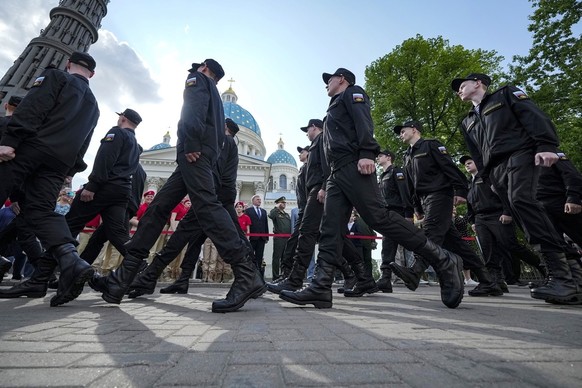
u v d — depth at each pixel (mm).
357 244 8250
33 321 1953
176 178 3127
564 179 3924
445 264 2830
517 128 3225
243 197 39719
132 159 4242
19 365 1042
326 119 3129
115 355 1173
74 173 3430
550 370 1000
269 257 36906
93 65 3348
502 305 3084
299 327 1774
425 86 19375
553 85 16312
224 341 1417
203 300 3576
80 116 2990
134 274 2961
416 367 1031
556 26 16500
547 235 2996
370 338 1473
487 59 20625
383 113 20859
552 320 2049
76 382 891
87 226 7754
